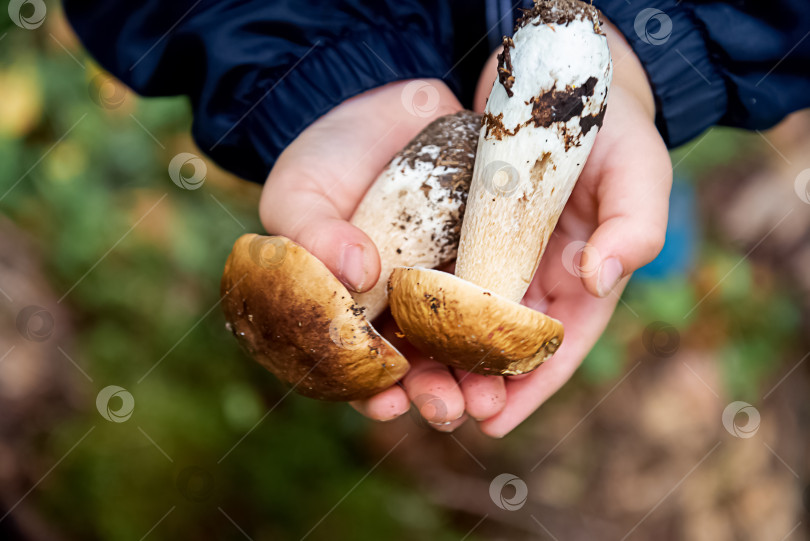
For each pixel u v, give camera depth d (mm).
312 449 2766
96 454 2432
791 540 3211
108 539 2352
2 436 2369
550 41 1416
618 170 1646
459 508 3010
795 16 1892
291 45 1958
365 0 1978
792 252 3672
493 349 1391
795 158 3844
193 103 2123
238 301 1501
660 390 3332
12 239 2699
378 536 2686
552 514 3084
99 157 2902
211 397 2701
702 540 3145
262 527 2566
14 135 2820
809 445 3404
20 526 2297
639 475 3215
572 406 3324
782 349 3527
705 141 3838
